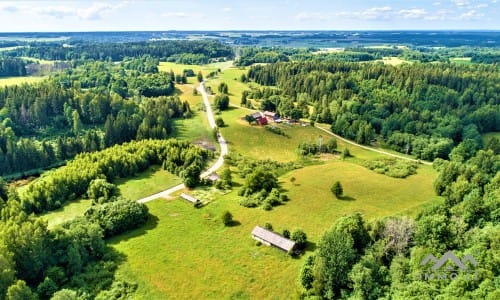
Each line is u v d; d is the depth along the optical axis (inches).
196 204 3430.1
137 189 3806.6
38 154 4712.1
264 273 2362.2
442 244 2128.4
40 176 4426.7
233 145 5310.0
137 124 5551.2
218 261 2504.9
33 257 2285.9
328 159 5032.0
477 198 2566.4
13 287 1961.1
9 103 5659.5
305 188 3782.0
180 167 4239.7
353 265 2094.0
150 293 2207.2
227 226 3002.0
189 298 2159.2
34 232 2330.2
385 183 3993.6
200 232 2915.8
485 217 2463.1
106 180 3804.1
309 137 5836.6
